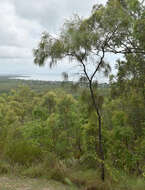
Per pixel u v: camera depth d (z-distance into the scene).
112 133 9.77
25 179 4.50
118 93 9.05
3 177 4.51
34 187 4.09
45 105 17.17
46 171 4.86
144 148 8.90
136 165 8.96
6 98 39.25
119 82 8.93
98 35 4.77
